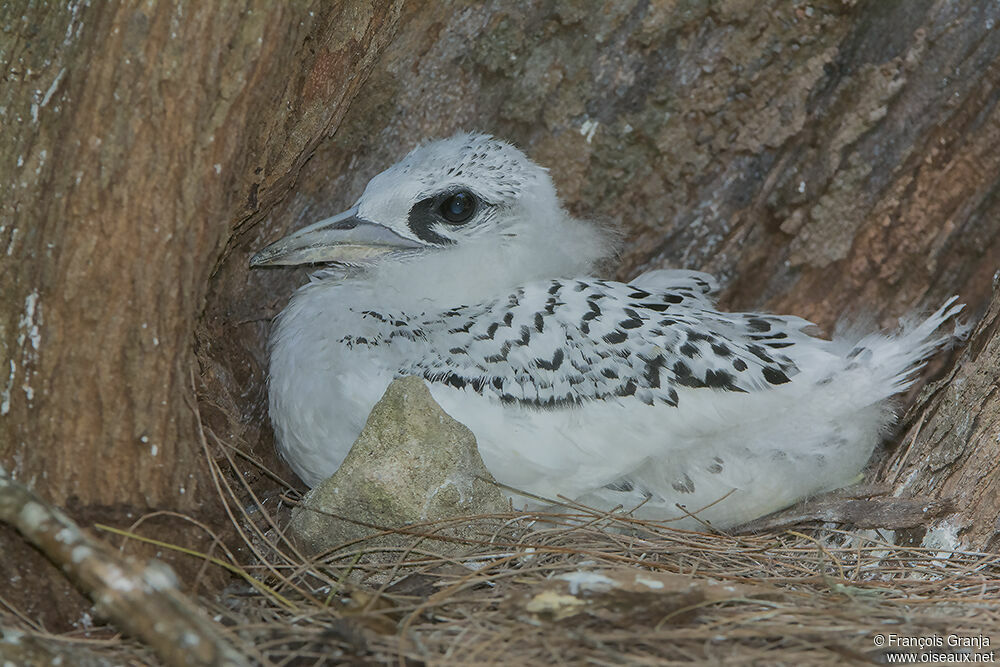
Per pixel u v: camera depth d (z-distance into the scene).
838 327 9.92
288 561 7.39
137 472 7.01
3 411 6.91
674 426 7.92
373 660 6.08
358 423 8.10
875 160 9.95
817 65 9.80
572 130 9.99
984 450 8.41
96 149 6.71
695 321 8.31
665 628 6.34
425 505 7.47
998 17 9.61
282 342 8.68
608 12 9.66
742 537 8.34
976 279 10.12
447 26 9.43
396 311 8.52
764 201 10.18
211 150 6.90
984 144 9.80
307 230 8.85
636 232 10.27
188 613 5.45
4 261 6.84
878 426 8.78
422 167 8.81
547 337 8.02
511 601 6.57
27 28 6.82
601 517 7.88
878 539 8.39
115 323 6.85
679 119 10.00
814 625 6.43
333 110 8.64
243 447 8.82
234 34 6.81
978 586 7.45
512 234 8.95
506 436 7.84
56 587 6.80
